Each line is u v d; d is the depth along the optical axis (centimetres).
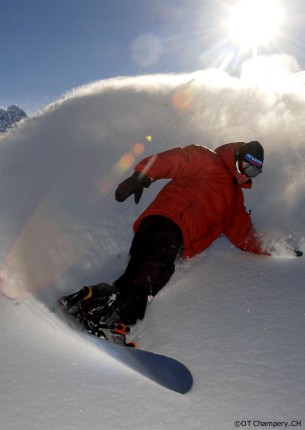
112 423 169
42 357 206
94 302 246
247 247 325
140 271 259
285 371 191
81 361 204
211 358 206
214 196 299
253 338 214
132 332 253
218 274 288
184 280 288
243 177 304
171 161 287
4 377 194
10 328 227
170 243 272
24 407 177
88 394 183
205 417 171
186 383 188
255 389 183
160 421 170
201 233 296
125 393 184
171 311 252
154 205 291
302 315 227
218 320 234
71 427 168
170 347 220
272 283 264
